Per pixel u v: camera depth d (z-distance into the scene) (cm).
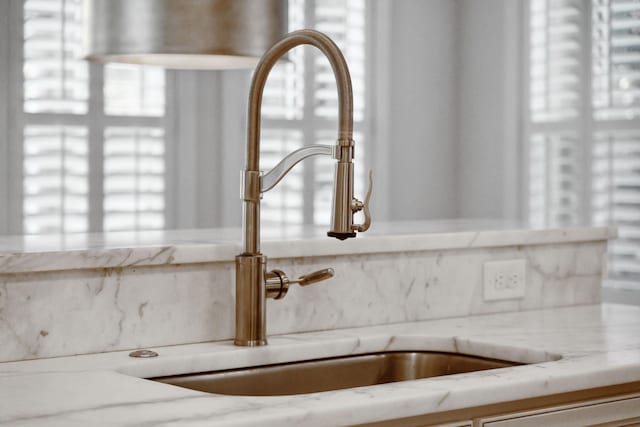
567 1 476
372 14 510
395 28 517
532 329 187
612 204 455
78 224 429
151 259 159
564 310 215
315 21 491
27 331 150
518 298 212
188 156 455
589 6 467
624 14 452
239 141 468
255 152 163
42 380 134
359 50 506
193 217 457
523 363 167
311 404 119
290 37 159
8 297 148
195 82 457
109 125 435
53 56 420
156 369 151
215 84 462
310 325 181
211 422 109
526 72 499
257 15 181
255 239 164
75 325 154
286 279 166
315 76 490
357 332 181
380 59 511
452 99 539
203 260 165
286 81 482
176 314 165
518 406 142
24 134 416
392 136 518
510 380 137
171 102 450
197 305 167
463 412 135
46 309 152
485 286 206
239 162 467
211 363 157
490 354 172
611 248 452
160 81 447
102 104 432
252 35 180
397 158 520
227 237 189
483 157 525
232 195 466
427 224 236
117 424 108
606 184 459
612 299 448
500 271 208
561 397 147
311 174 490
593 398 152
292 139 484
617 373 149
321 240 180
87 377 136
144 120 444
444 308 200
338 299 185
